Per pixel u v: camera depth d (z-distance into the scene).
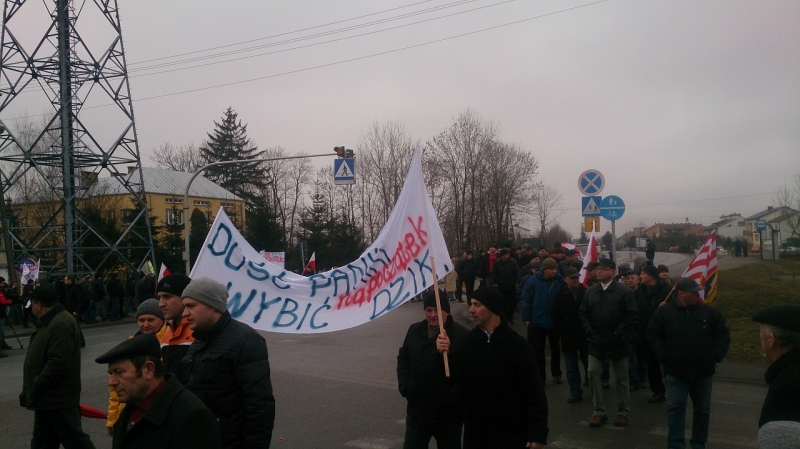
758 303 15.27
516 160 45.38
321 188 56.66
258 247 41.59
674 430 6.29
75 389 5.51
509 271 14.58
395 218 5.98
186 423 2.87
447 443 5.05
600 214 14.17
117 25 27.42
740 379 10.26
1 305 15.48
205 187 57.62
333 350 13.98
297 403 8.78
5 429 7.81
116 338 18.67
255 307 5.50
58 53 26.69
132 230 29.23
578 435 7.23
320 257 43.28
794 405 3.08
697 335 6.25
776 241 31.27
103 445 7.03
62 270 30.70
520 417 4.28
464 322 17.80
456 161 43.53
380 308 5.82
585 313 7.88
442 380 5.00
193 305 3.85
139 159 28.70
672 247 70.75
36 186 42.81
